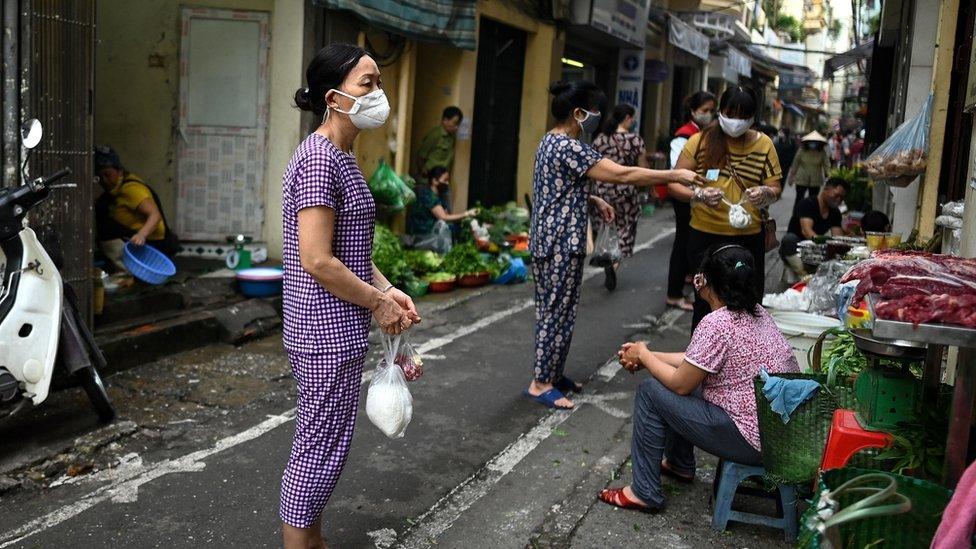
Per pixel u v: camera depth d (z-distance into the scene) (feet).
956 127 19.88
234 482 13.55
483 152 37.52
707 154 18.63
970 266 9.71
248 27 25.29
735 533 12.37
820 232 27.96
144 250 21.42
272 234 26.07
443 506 13.05
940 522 8.46
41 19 16.20
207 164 25.89
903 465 9.87
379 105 9.92
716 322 12.01
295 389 18.08
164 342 19.62
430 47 33.68
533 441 15.75
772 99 110.11
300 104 10.24
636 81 52.49
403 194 28.48
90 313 17.95
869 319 9.89
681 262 26.30
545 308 17.39
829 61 55.57
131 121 25.71
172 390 17.60
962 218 15.44
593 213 27.37
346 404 10.24
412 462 14.62
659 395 12.50
